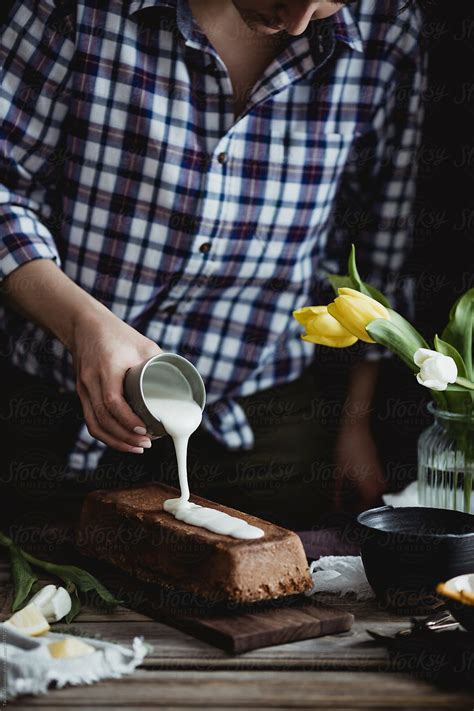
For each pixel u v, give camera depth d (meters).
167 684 1.23
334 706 1.17
